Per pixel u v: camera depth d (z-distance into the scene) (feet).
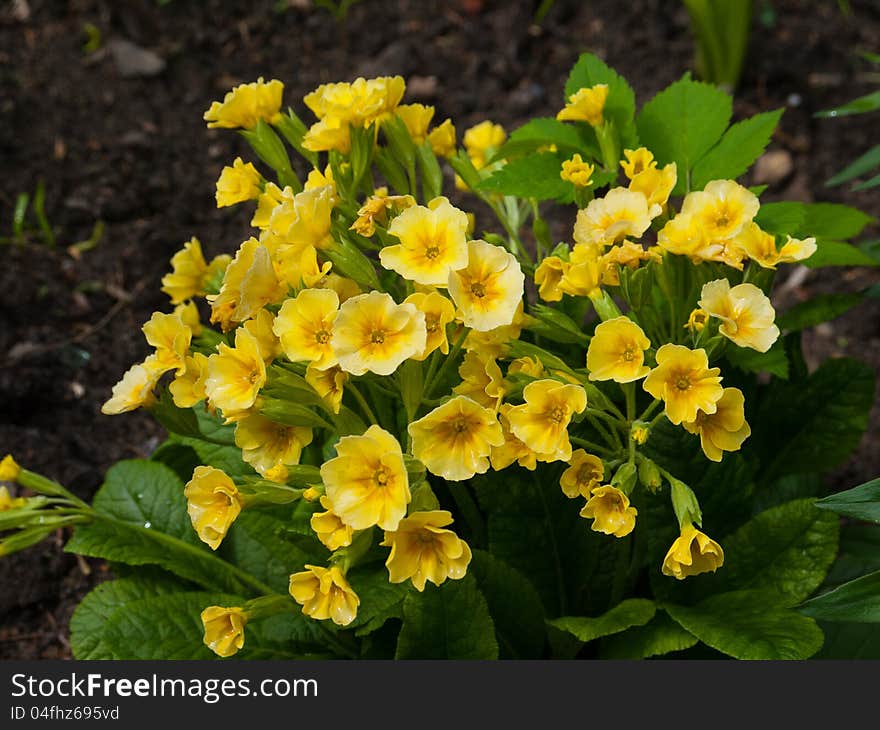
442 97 3.83
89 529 2.41
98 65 3.89
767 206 2.29
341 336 2.04
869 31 3.94
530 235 3.43
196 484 2.10
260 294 2.11
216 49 4.01
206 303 3.28
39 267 3.33
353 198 2.27
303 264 2.12
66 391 3.07
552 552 2.34
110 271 3.35
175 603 2.34
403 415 2.25
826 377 2.56
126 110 3.77
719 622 2.19
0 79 3.79
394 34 4.03
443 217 2.07
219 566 2.43
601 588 2.35
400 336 2.04
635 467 2.09
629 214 2.17
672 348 2.04
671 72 3.83
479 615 2.21
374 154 2.30
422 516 2.03
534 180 2.33
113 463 2.97
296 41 4.04
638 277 2.13
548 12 4.07
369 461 2.03
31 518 2.29
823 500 2.12
